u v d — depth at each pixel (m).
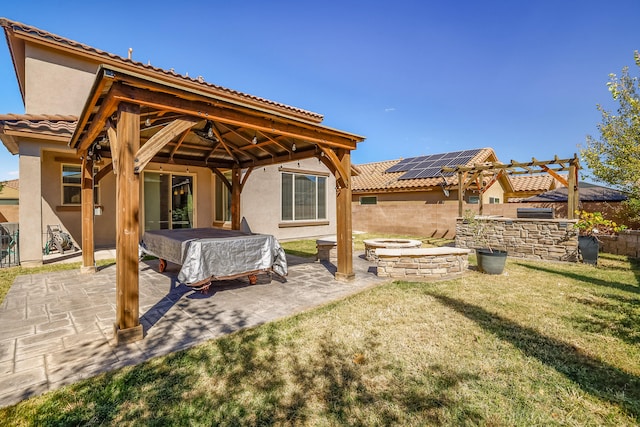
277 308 4.58
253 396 2.54
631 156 8.01
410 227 14.86
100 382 2.69
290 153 7.40
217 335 3.65
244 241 5.53
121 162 3.47
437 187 14.71
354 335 3.66
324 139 5.68
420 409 2.41
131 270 3.51
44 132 7.49
